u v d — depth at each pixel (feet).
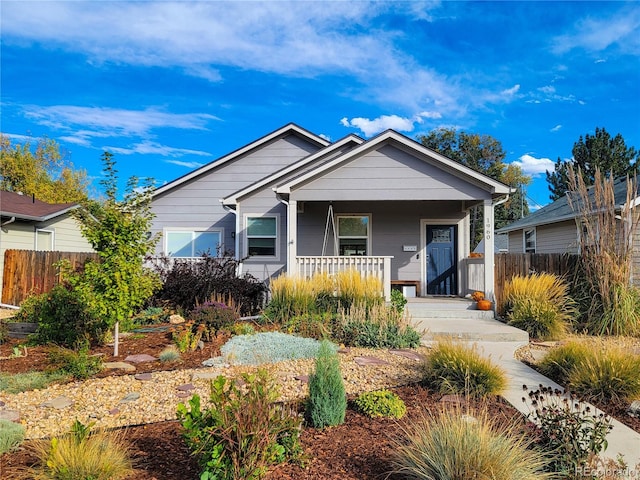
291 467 11.41
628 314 30.27
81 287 23.31
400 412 14.96
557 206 61.05
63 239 58.18
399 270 45.14
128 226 23.85
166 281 37.27
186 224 50.11
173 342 25.85
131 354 23.97
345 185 36.32
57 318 26.55
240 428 10.29
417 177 35.96
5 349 25.86
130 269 23.80
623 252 31.58
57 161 129.18
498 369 17.85
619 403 16.44
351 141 44.88
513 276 35.99
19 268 46.57
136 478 10.98
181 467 11.64
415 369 20.31
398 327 26.35
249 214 45.60
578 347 19.93
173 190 50.37
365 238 45.47
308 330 27.61
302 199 36.60
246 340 24.31
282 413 11.83
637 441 13.48
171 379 19.26
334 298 32.04
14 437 12.94
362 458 11.95
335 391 14.32
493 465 10.18
